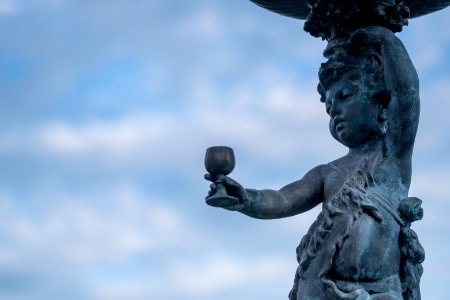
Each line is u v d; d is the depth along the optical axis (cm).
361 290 285
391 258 290
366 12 314
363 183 296
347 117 307
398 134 299
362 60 309
